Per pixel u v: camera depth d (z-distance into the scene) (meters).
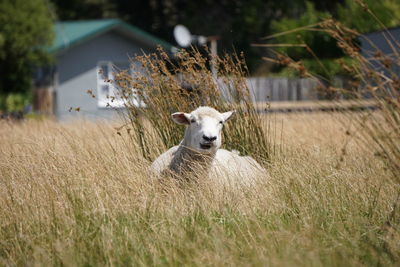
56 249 14.80
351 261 13.95
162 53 24.48
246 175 20.88
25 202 17.66
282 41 79.56
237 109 24.06
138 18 123.56
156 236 15.66
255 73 90.38
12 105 73.19
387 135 16.69
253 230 16.14
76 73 80.19
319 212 17.27
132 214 16.94
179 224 16.39
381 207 17.64
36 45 73.88
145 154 23.45
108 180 19.34
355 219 16.59
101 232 15.55
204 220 16.92
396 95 16.16
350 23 64.81
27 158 22.42
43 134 29.25
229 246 15.10
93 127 32.16
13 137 30.33
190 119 20.56
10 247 15.65
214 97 24.12
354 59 17.88
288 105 66.31
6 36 71.50
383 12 62.38
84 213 16.77
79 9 119.44
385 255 14.57
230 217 17.05
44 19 73.38
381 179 19.30
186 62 24.09
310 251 14.29
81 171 20.28
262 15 112.94
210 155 20.62
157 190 19.44
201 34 113.88
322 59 74.12
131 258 14.56
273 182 19.59
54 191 18.34
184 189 19.84
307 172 20.11
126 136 27.91
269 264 13.77
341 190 18.59
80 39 77.50
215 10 120.62
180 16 121.56
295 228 16.00
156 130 23.98
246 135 24.09
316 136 28.53
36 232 16.11
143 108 24.30
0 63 75.12
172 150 22.23
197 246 14.98
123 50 83.56
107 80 24.36
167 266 14.38
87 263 14.50
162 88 24.23
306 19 80.06
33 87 81.06
